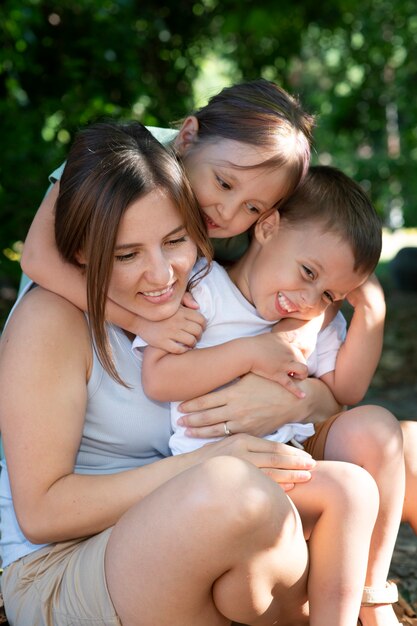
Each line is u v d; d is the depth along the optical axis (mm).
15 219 6930
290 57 10109
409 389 6922
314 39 10875
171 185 2334
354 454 2537
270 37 9812
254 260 2771
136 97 7531
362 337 2812
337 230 2664
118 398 2477
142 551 2105
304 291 2674
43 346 2334
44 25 7145
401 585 3195
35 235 2496
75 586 2270
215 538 2045
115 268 2338
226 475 2086
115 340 2502
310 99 12508
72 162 2346
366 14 10477
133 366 2525
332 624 2295
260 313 2734
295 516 2182
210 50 9539
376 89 11078
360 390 2842
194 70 8758
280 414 2592
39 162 7000
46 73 7238
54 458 2299
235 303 2695
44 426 2295
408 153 11578
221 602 2184
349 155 13055
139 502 2174
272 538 2109
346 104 11188
